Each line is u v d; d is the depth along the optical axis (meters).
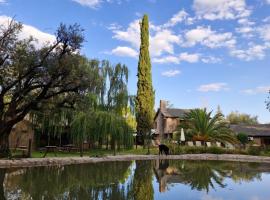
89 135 31.20
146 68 47.66
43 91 21.95
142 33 48.69
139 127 45.84
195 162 26.50
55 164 21.38
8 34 20.58
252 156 33.09
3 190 10.81
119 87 39.22
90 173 16.67
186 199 10.00
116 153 32.91
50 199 9.41
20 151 28.45
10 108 21.84
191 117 42.59
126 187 12.12
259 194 11.10
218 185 13.16
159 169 19.64
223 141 40.78
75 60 21.66
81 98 23.53
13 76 21.61
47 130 33.59
